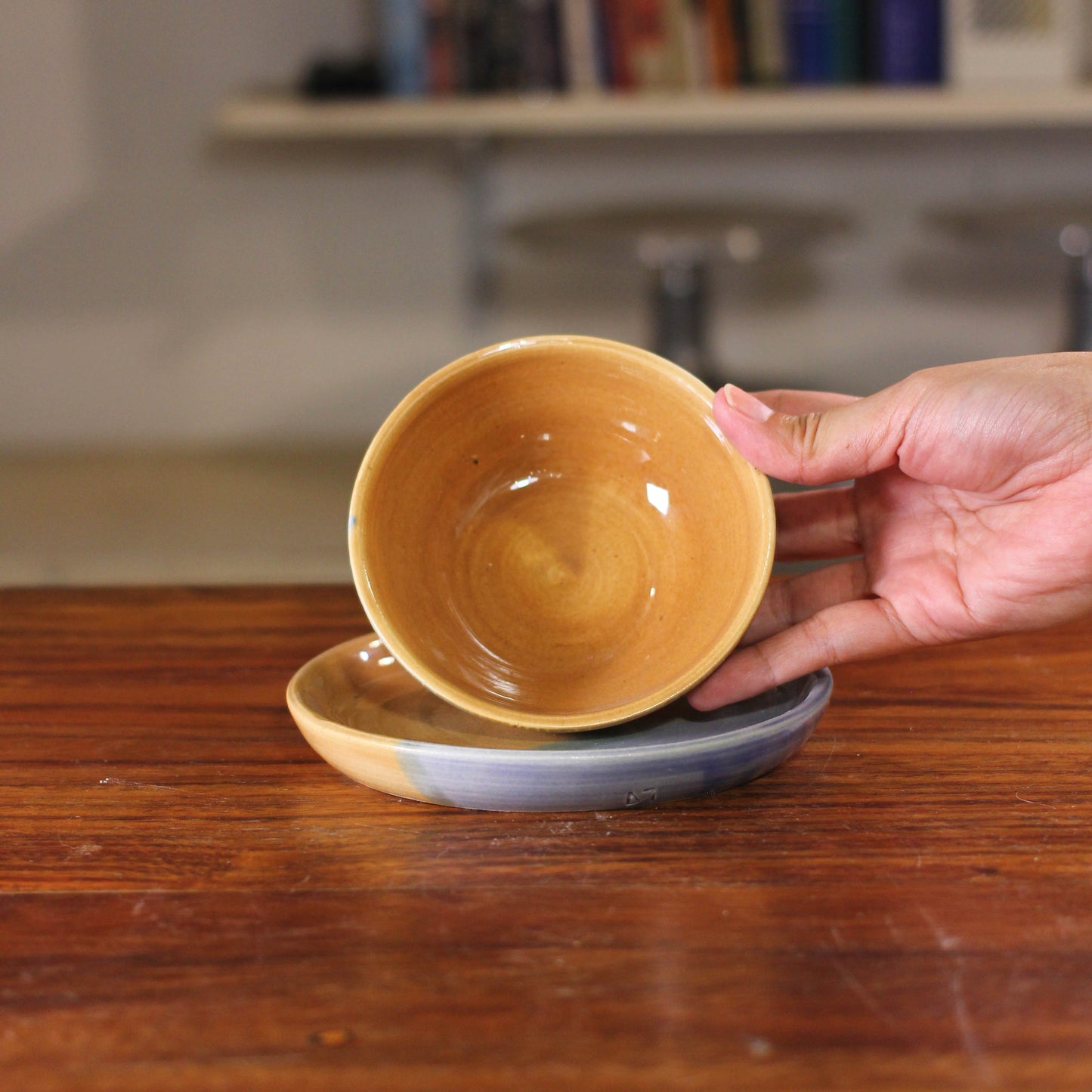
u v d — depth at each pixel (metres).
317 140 2.08
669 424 0.67
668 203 2.10
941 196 2.11
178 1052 0.52
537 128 1.75
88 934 0.56
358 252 2.13
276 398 2.20
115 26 2.03
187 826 0.61
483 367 0.66
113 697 0.71
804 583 0.71
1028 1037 0.52
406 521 0.66
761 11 1.75
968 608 0.67
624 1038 0.53
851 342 2.18
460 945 0.56
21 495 1.97
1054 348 2.16
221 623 0.79
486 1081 0.52
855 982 0.54
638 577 0.67
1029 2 1.80
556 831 0.61
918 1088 0.51
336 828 0.61
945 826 0.61
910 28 1.79
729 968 0.55
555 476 0.68
